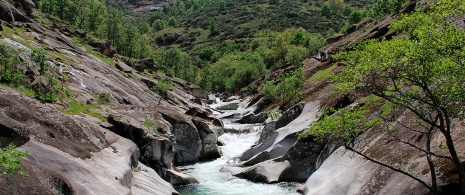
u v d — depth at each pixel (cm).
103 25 10738
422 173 1734
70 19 10144
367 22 10075
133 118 3550
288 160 3294
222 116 7119
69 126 2117
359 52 1505
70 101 3497
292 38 13562
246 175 3331
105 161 2097
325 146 3056
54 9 9962
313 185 2623
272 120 5219
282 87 6141
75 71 4866
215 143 4403
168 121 4062
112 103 4162
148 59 10662
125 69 8106
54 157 1656
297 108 4600
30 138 1703
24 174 1168
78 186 1554
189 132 4141
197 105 8550
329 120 1653
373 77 1440
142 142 3212
